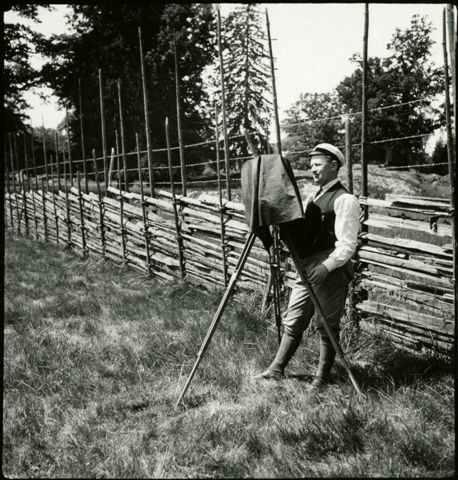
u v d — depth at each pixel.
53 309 5.83
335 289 3.46
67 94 29.62
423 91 36.97
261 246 6.04
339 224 3.32
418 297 4.22
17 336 4.78
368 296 4.70
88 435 2.88
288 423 2.89
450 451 2.59
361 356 4.09
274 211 3.13
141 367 3.90
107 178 9.77
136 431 2.89
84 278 7.95
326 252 3.44
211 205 6.84
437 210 4.02
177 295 6.61
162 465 2.52
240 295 6.00
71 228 11.40
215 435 2.80
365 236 4.62
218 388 3.47
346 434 2.74
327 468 2.50
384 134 37.72
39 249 11.59
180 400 3.22
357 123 38.66
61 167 29.22
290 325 3.57
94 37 29.14
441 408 3.07
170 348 4.26
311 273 3.27
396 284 4.41
